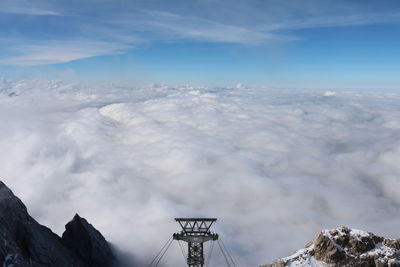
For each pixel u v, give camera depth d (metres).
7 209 75.94
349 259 50.25
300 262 53.44
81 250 97.62
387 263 47.53
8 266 64.62
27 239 74.88
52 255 78.00
